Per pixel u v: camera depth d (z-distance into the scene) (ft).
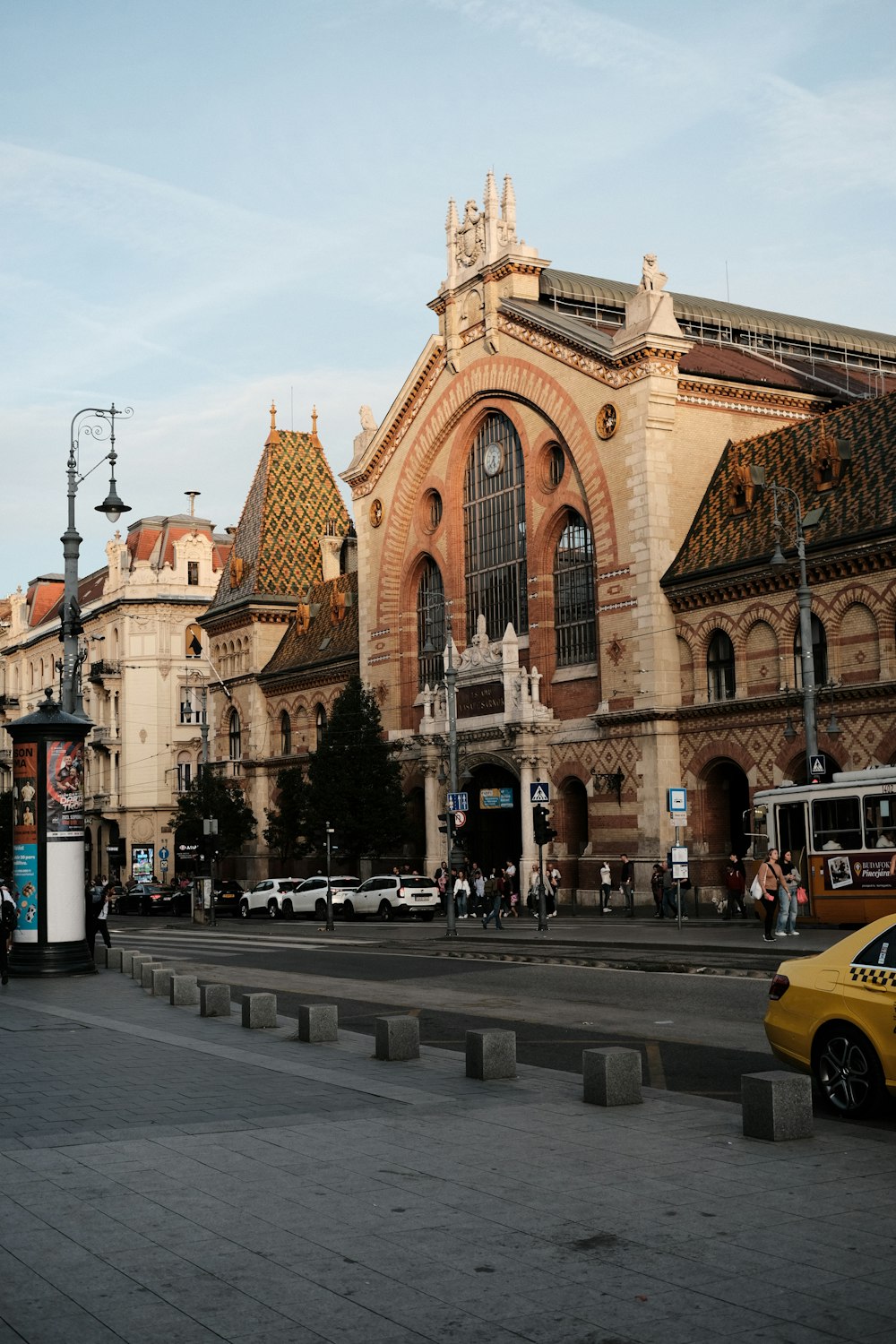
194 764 315.58
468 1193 32.65
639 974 87.71
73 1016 71.61
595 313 202.69
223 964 110.42
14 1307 25.04
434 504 216.13
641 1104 44.24
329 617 255.50
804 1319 24.18
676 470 168.66
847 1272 26.61
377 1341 23.38
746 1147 37.52
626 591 168.76
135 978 94.32
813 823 118.11
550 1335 23.57
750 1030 63.41
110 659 326.03
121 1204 31.76
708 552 161.27
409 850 215.51
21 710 407.03
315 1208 31.45
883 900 111.24
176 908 236.02
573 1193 32.65
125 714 315.78
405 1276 26.63
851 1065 42.01
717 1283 26.08
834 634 142.41
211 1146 37.99
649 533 165.37
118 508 129.39
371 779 208.44
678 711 161.99
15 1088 48.32
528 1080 49.62
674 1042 60.18
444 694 202.39
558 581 186.39
